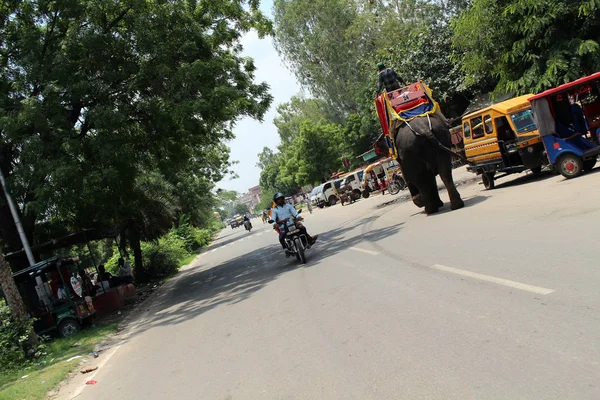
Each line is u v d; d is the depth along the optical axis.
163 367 6.61
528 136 14.69
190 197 43.19
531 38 17.59
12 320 10.27
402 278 7.59
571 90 12.99
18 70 14.88
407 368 4.20
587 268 5.57
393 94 14.66
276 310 8.04
